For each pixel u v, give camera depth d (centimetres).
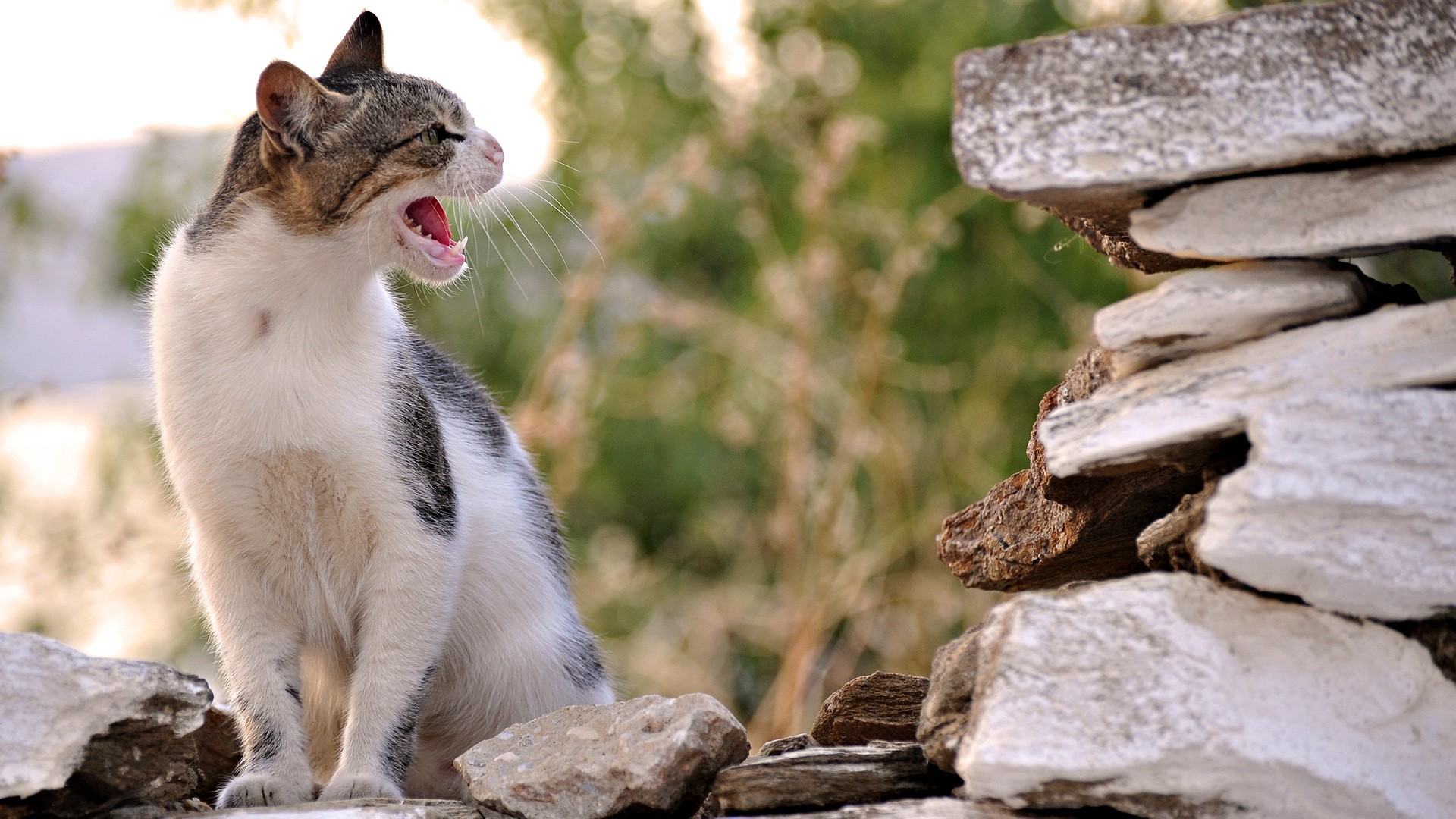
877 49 668
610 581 649
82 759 214
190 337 294
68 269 633
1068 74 197
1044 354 610
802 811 216
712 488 662
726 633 592
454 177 321
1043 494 260
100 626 602
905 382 592
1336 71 192
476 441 347
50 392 550
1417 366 190
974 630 224
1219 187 201
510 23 678
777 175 658
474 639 334
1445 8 190
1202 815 189
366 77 330
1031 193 201
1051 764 188
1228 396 195
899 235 595
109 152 675
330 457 290
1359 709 186
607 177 670
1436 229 193
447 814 233
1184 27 195
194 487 294
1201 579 197
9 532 598
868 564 518
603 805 226
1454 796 184
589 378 550
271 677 296
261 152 305
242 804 267
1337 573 184
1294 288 201
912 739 270
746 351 614
